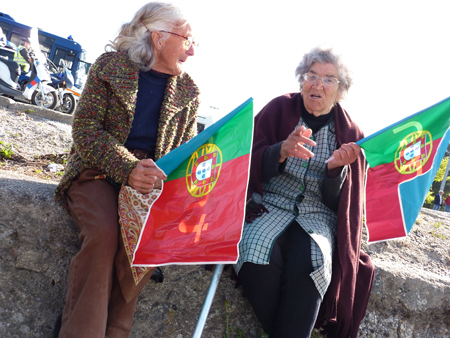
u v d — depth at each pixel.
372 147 2.22
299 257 2.09
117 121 2.07
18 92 9.53
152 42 2.12
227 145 1.89
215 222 1.84
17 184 2.32
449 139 2.38
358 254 2.31
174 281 2.33
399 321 2.68
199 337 2.02
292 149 2.16
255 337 2.45
